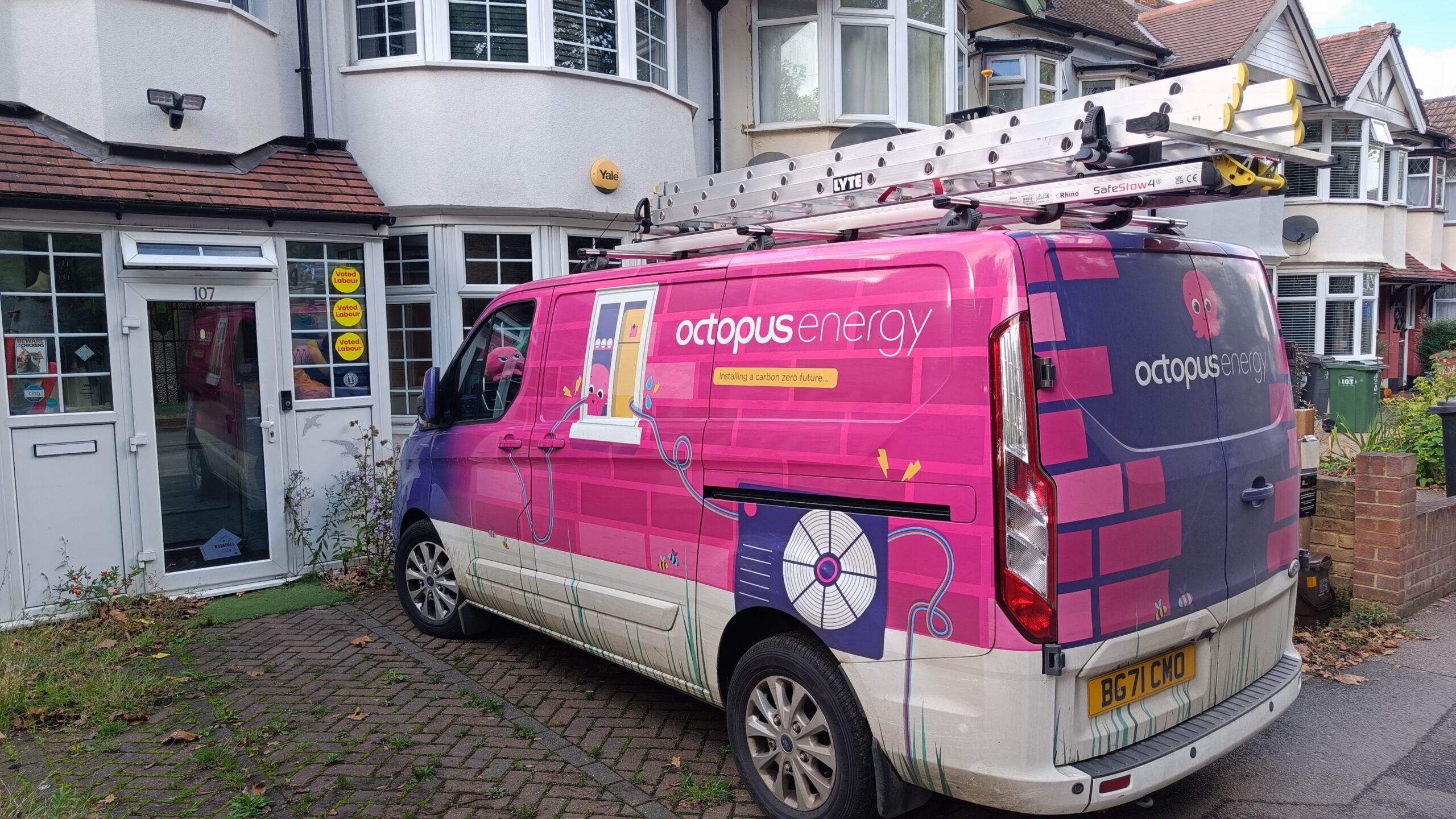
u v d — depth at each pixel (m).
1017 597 2.90
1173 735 3.24
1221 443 3.43
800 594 3.47
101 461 6.56
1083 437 2.98
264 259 7.07
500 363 5.30
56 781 4.16
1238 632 3.55
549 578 4.81
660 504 4.10
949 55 11.96
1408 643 5.60
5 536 6.21
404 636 6.07
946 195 4.00
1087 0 19.20
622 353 4.40
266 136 7.66
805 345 3.54
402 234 8.42
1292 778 4.06
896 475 3.17
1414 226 25.64
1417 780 4.03
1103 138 3.37
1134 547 3.08
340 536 7.58
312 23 8.09
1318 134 21.52
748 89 11.16
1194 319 3.43
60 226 6.36
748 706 3.79
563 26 8.52
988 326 2.98
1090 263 3.13
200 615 6.50
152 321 6.77
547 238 8.59
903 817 3.73
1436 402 9.45
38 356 6.36
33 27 6.67
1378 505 5.89
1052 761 2.95
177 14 6.98
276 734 4.62
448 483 5.62
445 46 8.13
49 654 5.52
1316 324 21.56
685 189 5.50
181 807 3.92
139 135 6.83
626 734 4.57
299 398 7.43
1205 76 3.21
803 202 4.68
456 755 4.36
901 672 3.16
